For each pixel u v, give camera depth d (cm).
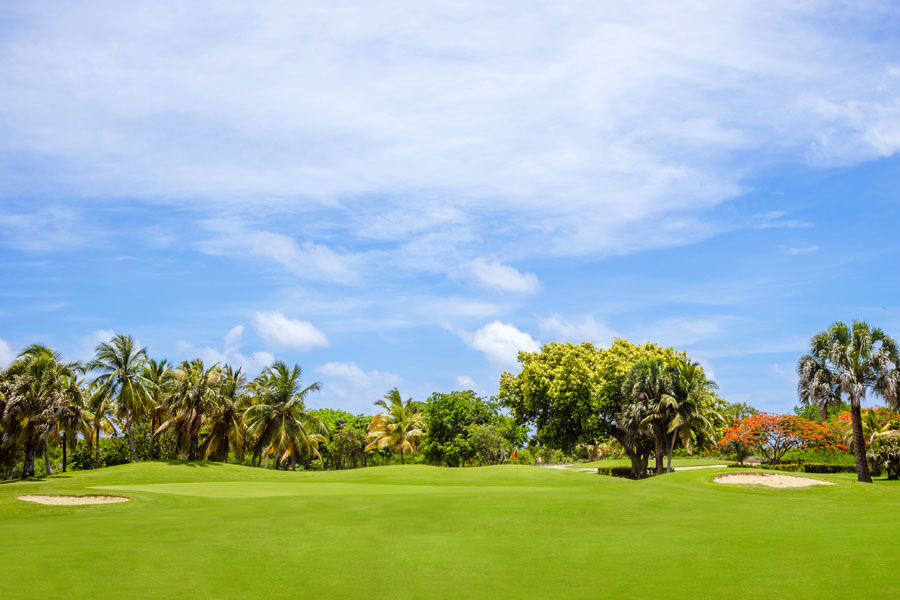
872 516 2094
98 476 4950
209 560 1484
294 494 3133
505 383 6694
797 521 2012
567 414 6316
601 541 1745
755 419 6569
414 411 9481
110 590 1207
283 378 6750
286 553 1586
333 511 2264
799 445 6488
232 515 2198
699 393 5738
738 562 1446
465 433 8531
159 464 5584
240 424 7056
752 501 2561
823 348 4325
